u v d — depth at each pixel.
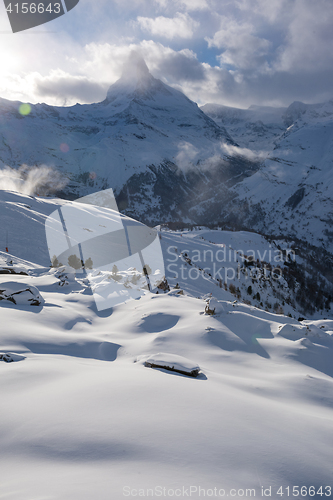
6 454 3.45
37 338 9.08
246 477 3.24
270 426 4.64
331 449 4.30
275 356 10.98
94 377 6.01
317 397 7.69
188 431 4.02
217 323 12.77
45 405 4.61
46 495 2.56
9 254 29.20
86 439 3.70
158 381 5.91
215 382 7.13
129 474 3.03
